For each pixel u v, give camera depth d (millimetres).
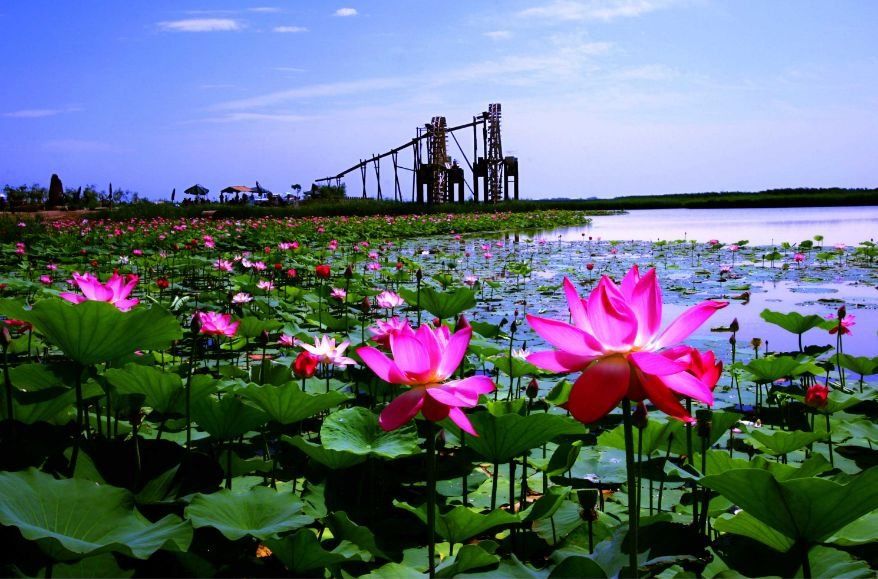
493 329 4965
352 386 3994
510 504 2791
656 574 1927
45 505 1846
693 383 1409
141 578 1836
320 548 1932
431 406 1663
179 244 15109
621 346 1371
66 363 2736
